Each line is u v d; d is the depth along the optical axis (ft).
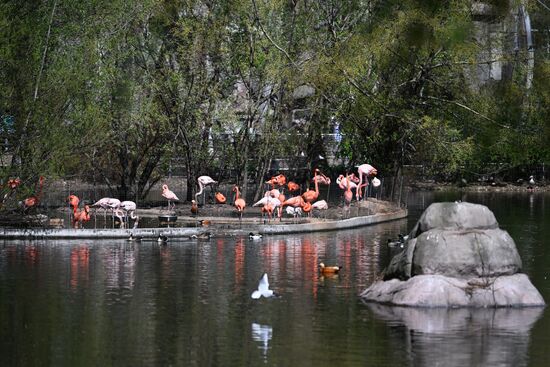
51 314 70.74
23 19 110.83
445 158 148.77
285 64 139.85
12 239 107.96
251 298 76.07
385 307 73.20
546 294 78.95
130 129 137.39
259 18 139.54
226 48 140.56
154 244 105.19
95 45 119.65
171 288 79.71
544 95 141.59
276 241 109.09
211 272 87.10
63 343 63.41
